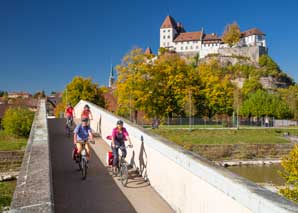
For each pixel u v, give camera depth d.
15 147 41.91
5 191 16.19
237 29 161.38
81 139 11.05
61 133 20.56
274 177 39.78
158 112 61.84
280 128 69.69
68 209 8.09
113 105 86.88
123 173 10.17
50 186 5.28
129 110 59.34
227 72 139.75
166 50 155.50
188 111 64.31
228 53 154.25
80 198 8.88
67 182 10.37
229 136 60.59
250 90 117.12
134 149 11.65
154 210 8.06
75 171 11.72
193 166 6.84
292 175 21.72
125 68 60.16
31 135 10.05
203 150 53.00
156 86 60.78
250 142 55.97
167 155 8.41
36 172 6.06
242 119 83.75
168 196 8.42
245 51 153.38
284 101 90.19
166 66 64.12
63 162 13.12
